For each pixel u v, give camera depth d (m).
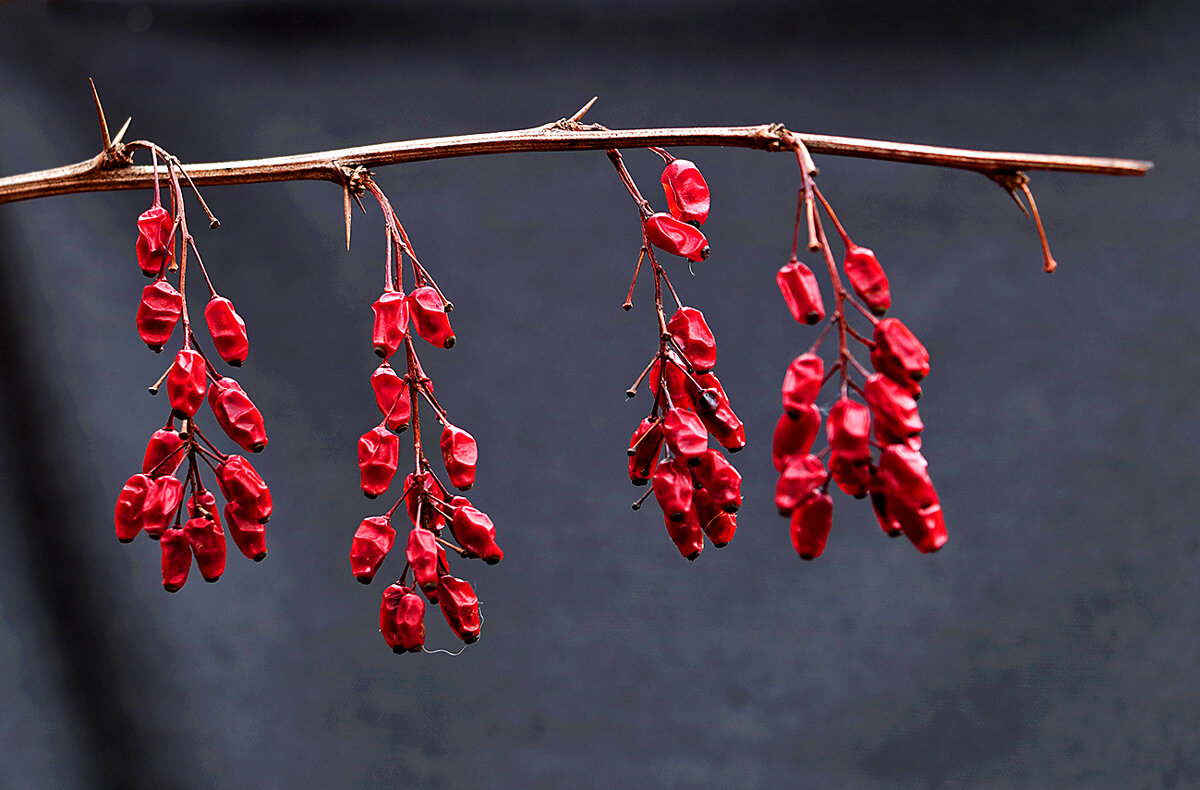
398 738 1.26
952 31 1.24
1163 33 1.24
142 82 1.22
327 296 1.25
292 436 1.24
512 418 1.27
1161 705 1.23
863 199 1.25
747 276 1.26
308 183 1.25
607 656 1.27
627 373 1.27
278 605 1.25
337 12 1.25
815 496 0.54
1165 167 1.24
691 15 1.25
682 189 0.56
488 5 1.26
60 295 1.21
